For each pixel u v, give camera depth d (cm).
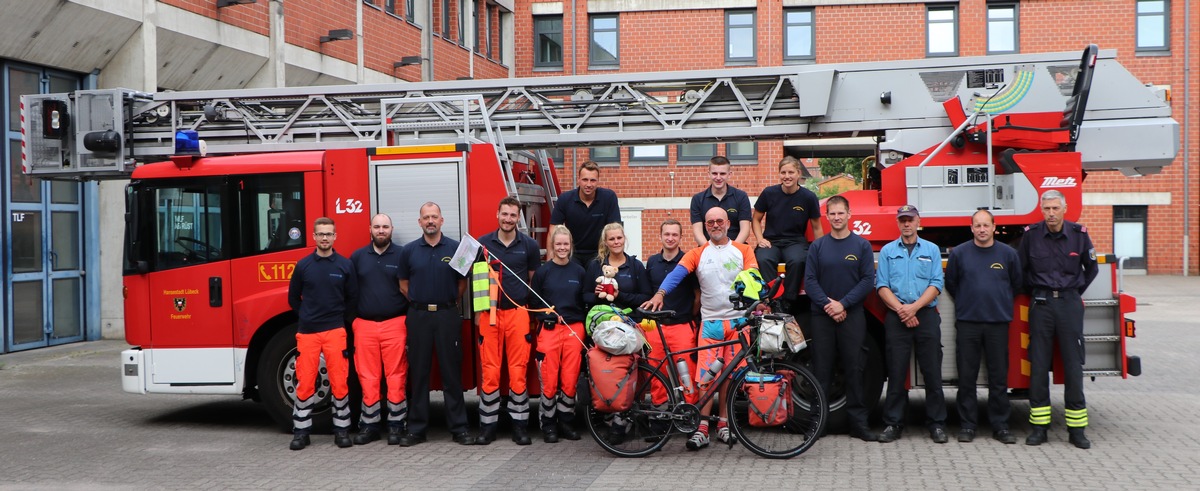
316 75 1911
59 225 1523
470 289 851
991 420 816
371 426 833
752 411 746
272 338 873
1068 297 788
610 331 746
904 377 812
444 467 734
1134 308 811
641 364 768
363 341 823
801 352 862
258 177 872
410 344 813
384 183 858
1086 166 903
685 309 811
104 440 857
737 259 788
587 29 2842
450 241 817
